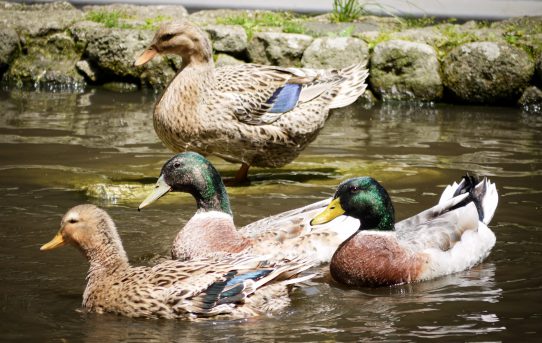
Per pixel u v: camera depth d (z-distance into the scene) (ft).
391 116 56.49
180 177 30.48
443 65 60.54
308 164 44.86
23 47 64.95
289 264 26.27
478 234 31.37
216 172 30.60
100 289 25.82
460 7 74.69
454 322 25.26
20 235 32.60
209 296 25.11
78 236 26.48
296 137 41.70
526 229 34.30
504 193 39.04
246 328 24.49
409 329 24.64
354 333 24.26
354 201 29.14
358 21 67.15
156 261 30.35
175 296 25.04
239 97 40.57
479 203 33.32
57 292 27.22
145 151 46.26
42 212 35.53
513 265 30.68
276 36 61.00
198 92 40.47
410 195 39.09
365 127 53.16
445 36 61.62
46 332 24.02
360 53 60.80
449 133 51.47
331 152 47.03
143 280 25.57
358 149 47.62
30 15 66.74
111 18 65.26
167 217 35.60
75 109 56.39
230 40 61.36
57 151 45.57
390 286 28.89
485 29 62.44
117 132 50.24
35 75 64.44
